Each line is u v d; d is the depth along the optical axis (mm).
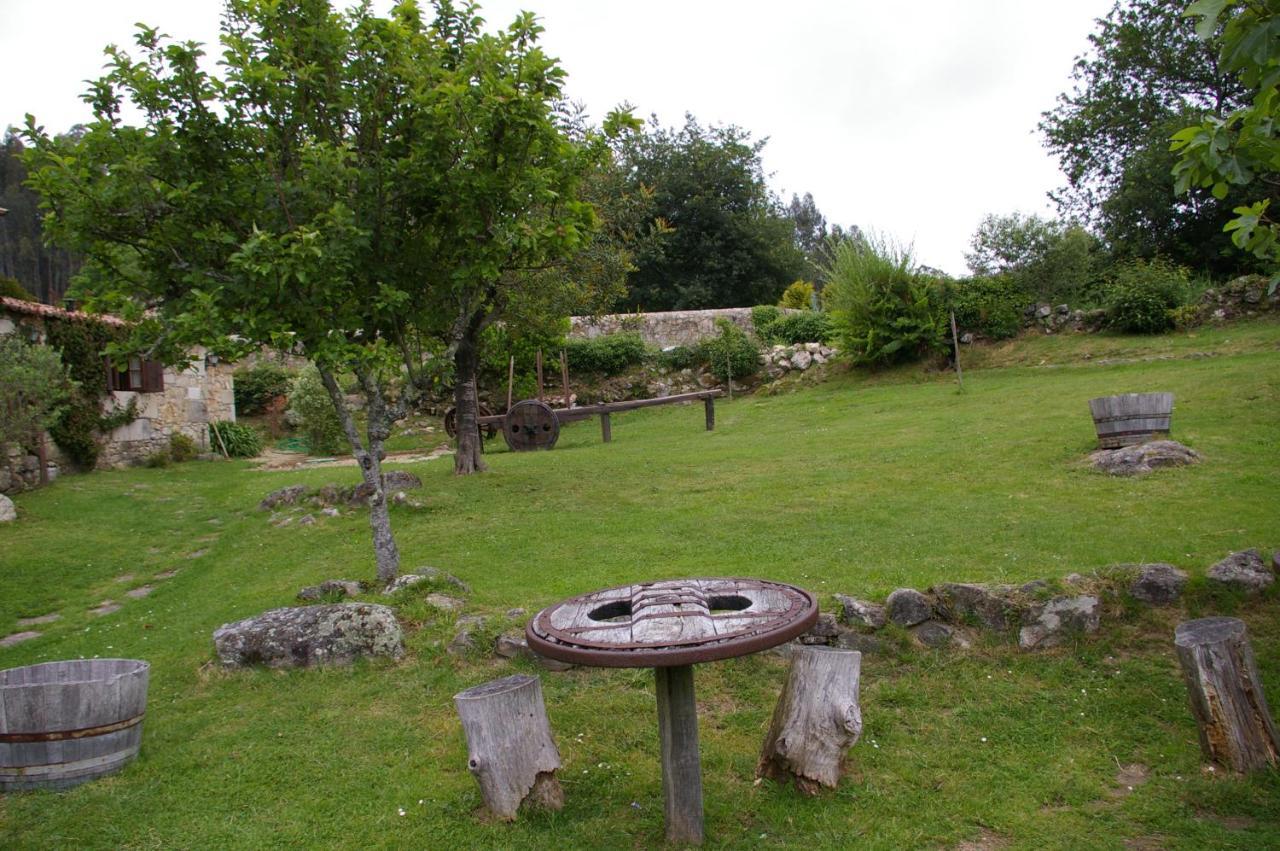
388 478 11164
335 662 5375
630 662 2963
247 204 6184
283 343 5770
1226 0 3082
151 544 10203
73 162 5691
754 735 4371
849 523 7652
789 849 3371
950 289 19406
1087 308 19031
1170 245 23969
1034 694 4566
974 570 5844
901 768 3982
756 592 3855
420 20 6809
